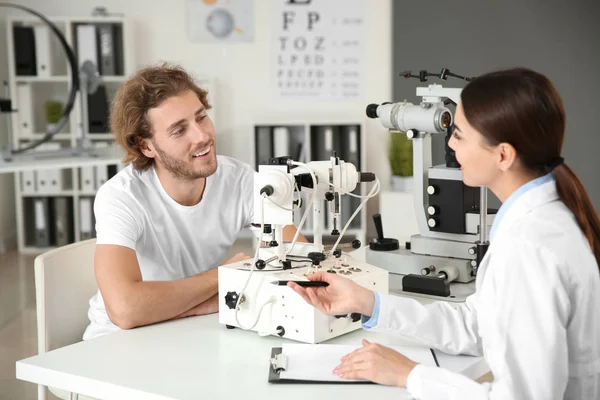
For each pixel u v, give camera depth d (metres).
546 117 1.28
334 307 1.59
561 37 5.45
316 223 1.89
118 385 1.42
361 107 5.93
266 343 1.66
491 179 1.37
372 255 2.26
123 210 2.00
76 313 2.09
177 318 1.87
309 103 5.97
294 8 5.87
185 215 2.12
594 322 1.31
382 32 5.83
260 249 1.85
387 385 1.41
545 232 1.27
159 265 2.13
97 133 5.71
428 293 2.00
